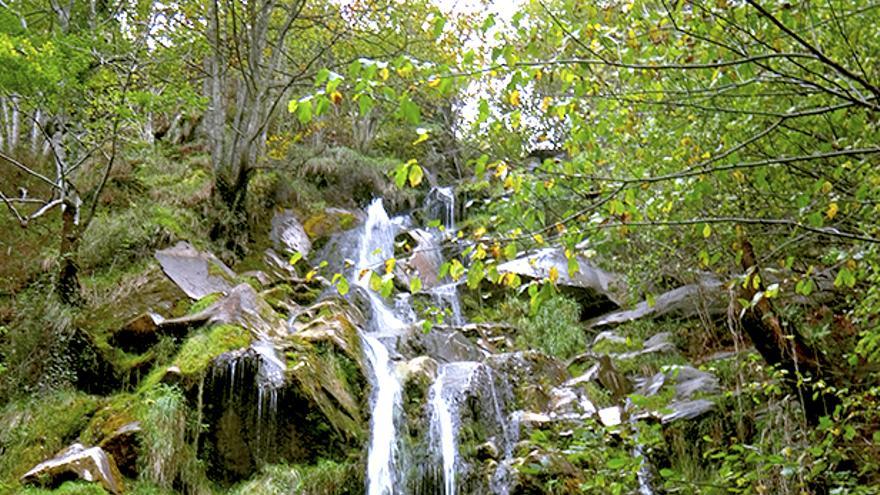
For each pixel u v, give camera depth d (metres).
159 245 10.12
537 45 3.65
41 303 7.88
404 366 8.98
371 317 11.23
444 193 17.36
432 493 7.98
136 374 7.62
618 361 10.80
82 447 6.38
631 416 8.45
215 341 7.68
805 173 4.28
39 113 11.59
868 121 4.15
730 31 3.30
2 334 7.68
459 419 8.45
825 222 4.21
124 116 8.79
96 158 11.33
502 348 11.27
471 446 8.26
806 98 4.04
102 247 9.53
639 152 5.12
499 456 8.17
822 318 7.46
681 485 4.90
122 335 7.97
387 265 3.39
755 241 5.79
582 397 9.38
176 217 10.98
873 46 4.12
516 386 9.46
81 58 8.02
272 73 12.89
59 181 8.75
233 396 7.34
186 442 6.98
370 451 7.76
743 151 4.41
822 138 4.04
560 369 10.30
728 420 7.89
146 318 8.04
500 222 3.68
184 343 7.82
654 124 4.97
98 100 8.93
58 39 7.90
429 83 3.05
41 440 6.69
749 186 4.77
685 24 3.53
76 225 8.36
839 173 3.71
